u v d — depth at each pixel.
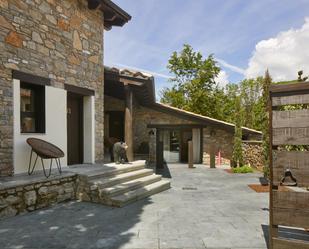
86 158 8.16
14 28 5.71
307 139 3.06
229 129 13.70
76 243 3.63
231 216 4.92
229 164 13.88
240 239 3.80
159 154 12.12
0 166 5.41
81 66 7.67
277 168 3.19
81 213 5.03
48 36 6.57
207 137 14.16
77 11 7.54
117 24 9.43
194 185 8.16
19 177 5.41
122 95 12.76
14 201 4.74
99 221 4.57
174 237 3.87
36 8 6.24
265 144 8.43
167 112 14.09
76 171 6.40
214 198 6.39
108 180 6.16
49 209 5.25
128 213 5.07
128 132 8.61
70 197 5.96
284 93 3.19
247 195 6.74
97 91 8.34
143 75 8.21
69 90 7.21
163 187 7.36
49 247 3.49
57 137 6.84
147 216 4.89
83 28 7.77
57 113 6.83
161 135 14.84
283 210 3.15
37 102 6.53
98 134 8.38
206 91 21.73
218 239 3.80
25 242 3.65
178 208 5.45
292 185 3.11
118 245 3.57
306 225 3.04
